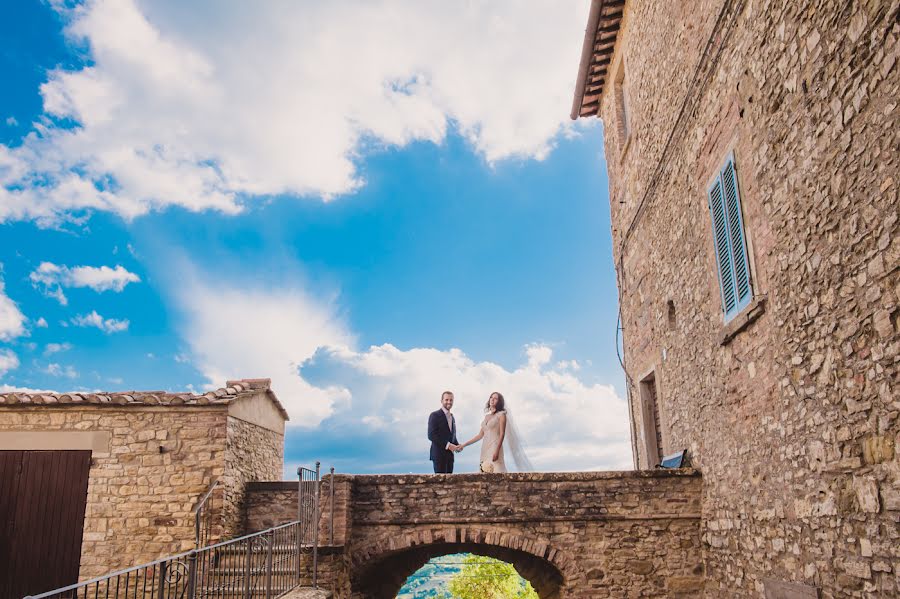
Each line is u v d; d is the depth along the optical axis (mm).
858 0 4566
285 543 8719
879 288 4469
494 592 22000
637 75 10844
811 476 5523
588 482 8734
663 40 9359
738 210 6691
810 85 5250
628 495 8656
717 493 7887
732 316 7020
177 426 10508
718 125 7277
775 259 5977
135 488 10305
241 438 11156
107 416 10555
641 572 8477
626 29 11516
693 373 8500
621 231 12344
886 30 4277
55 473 10398
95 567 10047
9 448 10461
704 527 8367
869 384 4629
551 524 8688
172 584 9734
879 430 4539
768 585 6422
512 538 8633
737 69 6695
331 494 8555
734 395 7188
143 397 10523
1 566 10125
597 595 8430
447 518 8758
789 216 5676
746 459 6953
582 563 8539
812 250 5328
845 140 4793
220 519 10133
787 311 5797
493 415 10367
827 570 5309
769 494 6398
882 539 4555
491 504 8766
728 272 7082
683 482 8594
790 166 5625
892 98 4242
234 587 8273
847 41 4723
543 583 9758
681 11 8539
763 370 6406
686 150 8469
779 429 6105
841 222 4895
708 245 7766
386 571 10359
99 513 10234
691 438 8719
